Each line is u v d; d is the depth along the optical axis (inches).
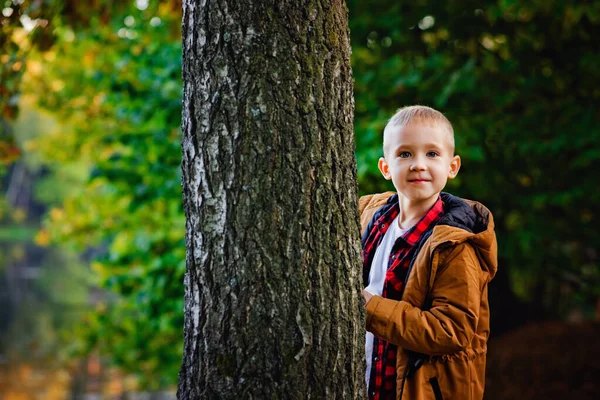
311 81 72.2
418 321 76.0
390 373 82.0
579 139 210.7
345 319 74.0
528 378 211.9
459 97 224.8
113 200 288.0
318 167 72.6
